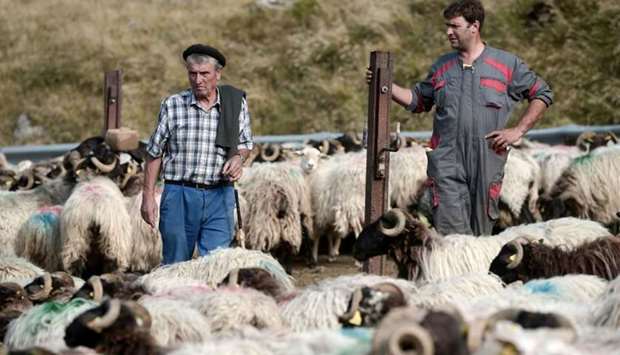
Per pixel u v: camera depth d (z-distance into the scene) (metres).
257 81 36.41
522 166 19.06
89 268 15.38
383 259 12.94
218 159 12.05
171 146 12.06
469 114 11.98
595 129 26.80
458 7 11.95
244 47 38.03
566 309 8.63
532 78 12.12
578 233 12.20
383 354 5.99
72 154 18.77
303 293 9.62
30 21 40.03
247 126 12.26
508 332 6.43
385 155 13.08
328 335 7.37
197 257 12.27
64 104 36.41
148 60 37.53
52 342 8.90
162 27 39.31
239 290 9.34
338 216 17.77
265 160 21.55
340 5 39.03
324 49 36.84
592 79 34.41
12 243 16.42
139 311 7.86
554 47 35.72
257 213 17.03
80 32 38.97
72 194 15.32
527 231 12.23
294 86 35.97
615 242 11.25
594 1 36.84
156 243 15.41
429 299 9.54
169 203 12.06
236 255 11.33
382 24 37.56
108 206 14.96
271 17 39.00
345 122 34.19
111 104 20.03
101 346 7.71
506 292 9.53
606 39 35.59
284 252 17.48
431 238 11.63
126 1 41.31
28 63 38.03
